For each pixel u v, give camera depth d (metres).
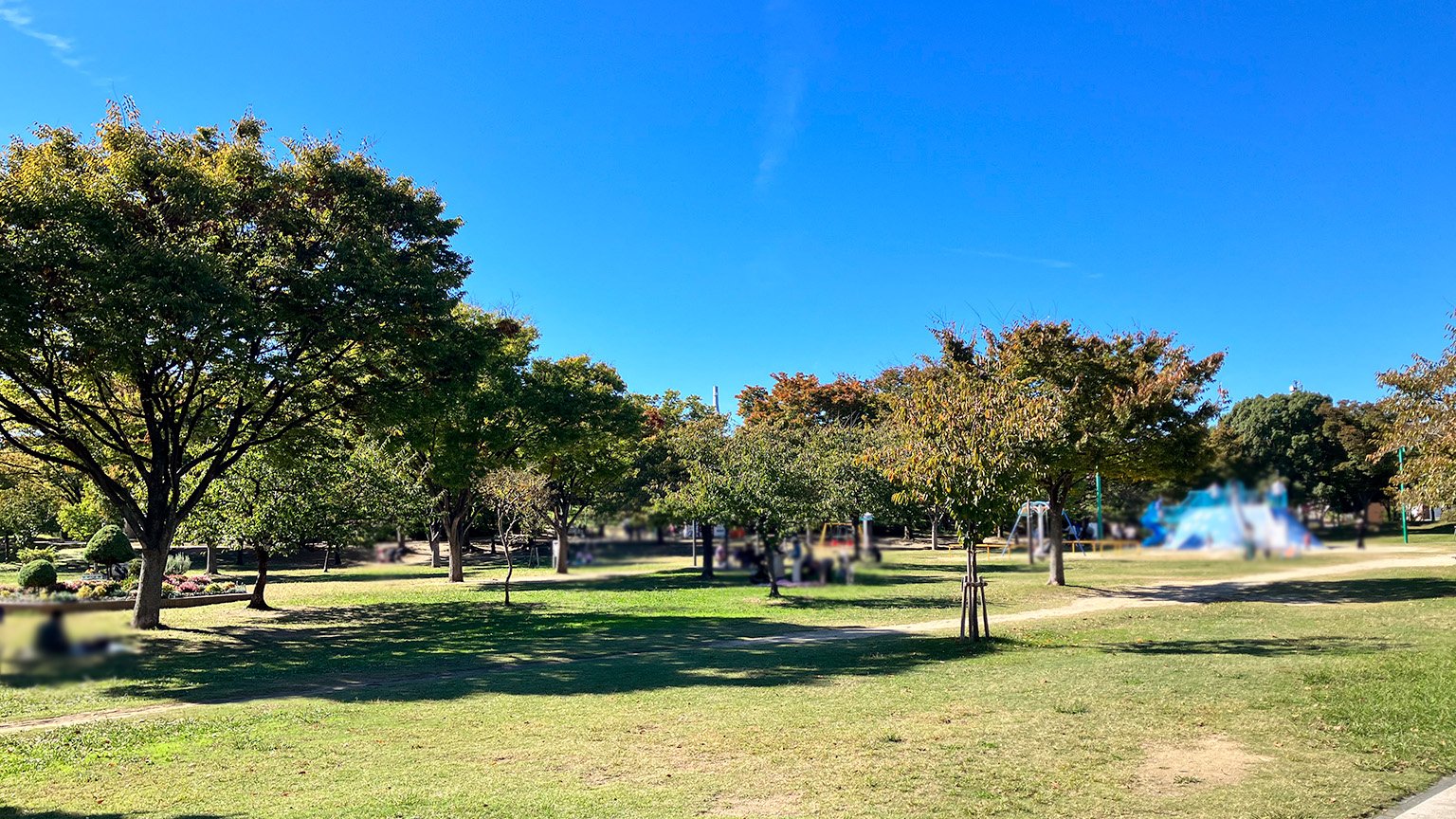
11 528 43.72
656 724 9.22
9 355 15.12
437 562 44.50
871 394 62.25
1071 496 29.81
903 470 15.64
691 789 6.92
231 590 27.92
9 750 8.43
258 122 19.06
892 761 7.58
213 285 15.22
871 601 23.19
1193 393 23.06
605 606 23.55
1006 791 6.77
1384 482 23.78
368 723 9.55
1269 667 11.59
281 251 17.47
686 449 34.00
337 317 17.33
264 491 22.72
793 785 6.98
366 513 23.69
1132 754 7.73
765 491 24.52
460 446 29.98
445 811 6.39
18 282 13.66
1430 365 20.19
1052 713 9.27
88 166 16.39
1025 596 22.98
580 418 34.38
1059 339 24.44
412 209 20.06
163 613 22.47
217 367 16.58
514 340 34.38
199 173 16.97
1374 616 16.88
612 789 6.94
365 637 17.88
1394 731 8.25
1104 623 17.42
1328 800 6.49
